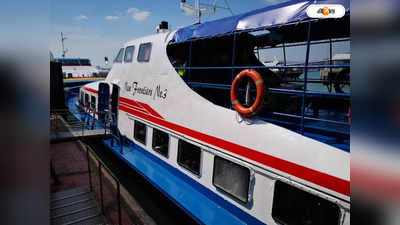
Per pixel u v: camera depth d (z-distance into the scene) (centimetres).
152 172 667
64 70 3172
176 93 627
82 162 910
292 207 394
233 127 479
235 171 479
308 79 686
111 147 880
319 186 358
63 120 1373
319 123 565
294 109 682
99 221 518
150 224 574
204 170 546
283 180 399
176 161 632
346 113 629
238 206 473
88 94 1421
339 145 437
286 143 397
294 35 659
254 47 797
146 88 759
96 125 1229
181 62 745
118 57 1000
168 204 672
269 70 793
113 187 725
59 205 578
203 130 543
